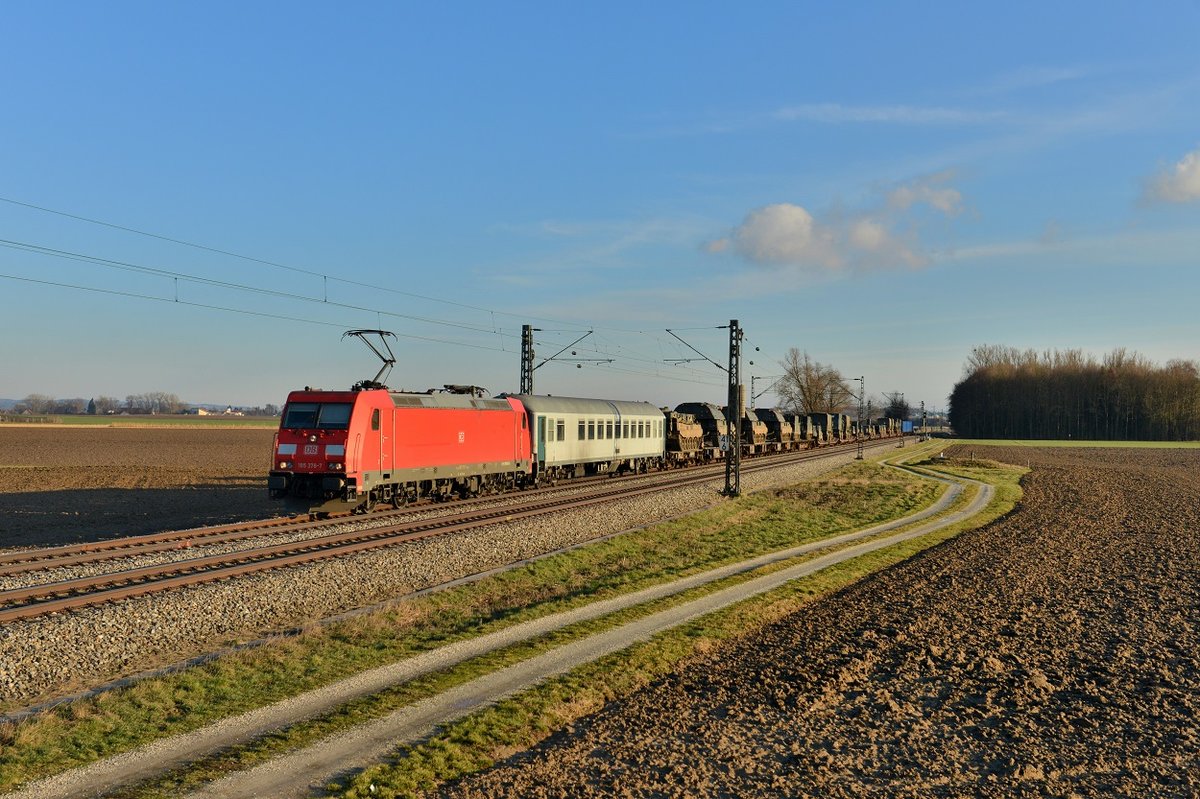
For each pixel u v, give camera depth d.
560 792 9.73
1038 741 11.73
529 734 11.53
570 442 45.28
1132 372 158.75
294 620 17.12
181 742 10.76
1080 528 34.44
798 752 11.16
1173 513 39.69
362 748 10.72
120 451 75.06
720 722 12.26
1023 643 16.83
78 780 9.57
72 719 11.27
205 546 22.67
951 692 13.86
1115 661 15.66
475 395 36.59
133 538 23.16
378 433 28.97
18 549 23.50
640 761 10.73
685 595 20.39
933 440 153.50
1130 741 11.77
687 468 61.84
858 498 45.03
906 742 11.63
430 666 14.22
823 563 26.09
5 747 10.27
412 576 20.98
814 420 102.62
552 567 23.31
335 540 23.95
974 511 41.34
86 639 14.45
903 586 22.62
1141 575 23.94
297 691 12.78
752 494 44.25
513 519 29.52
